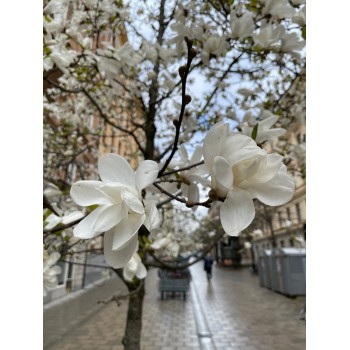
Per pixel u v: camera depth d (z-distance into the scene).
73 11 2.91
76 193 0.76
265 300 10.45
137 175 0.79
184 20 2.62
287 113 3.54
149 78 3.68
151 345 5.89
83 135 4.35
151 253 2.91
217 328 7.04
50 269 1.62
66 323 6.88
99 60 2.74
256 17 2.37
